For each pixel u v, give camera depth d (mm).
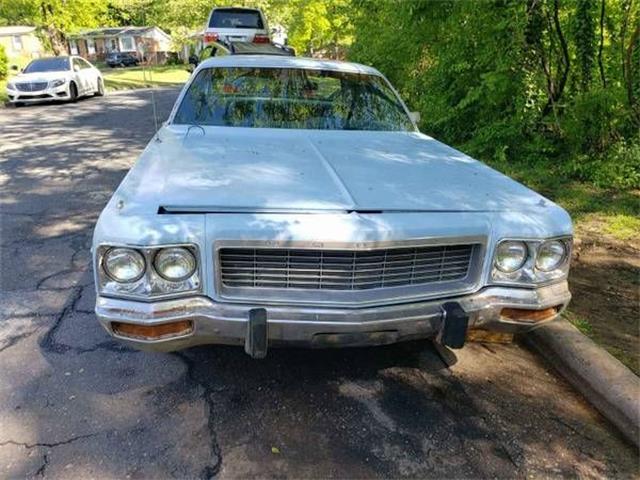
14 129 10398
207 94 3828
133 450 2188
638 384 2527
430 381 2744
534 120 6918
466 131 7719
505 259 2328
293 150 3096
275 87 3928
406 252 2232
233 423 2365
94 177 6707
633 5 5973
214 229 2068
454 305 2271
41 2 26250
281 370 2770
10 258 4098
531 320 2404
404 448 2260
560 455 2273
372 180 2604
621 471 2205
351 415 2451
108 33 48594
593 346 2840
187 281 2105
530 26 6285
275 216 2141
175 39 37219
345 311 2160
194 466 2115
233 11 14672
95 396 2518
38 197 5781
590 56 6410
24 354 2840
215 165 2719
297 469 2121
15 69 16375
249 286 2172
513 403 2602
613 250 4336
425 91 8484
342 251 2127
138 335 2119
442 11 7035
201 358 2848
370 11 9734
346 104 3941
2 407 2422
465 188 2600
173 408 2449
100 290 2104
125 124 11188
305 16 21766
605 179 5969
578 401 2646
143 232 2035
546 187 5949
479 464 2193
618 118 6301
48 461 2113
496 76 6488
